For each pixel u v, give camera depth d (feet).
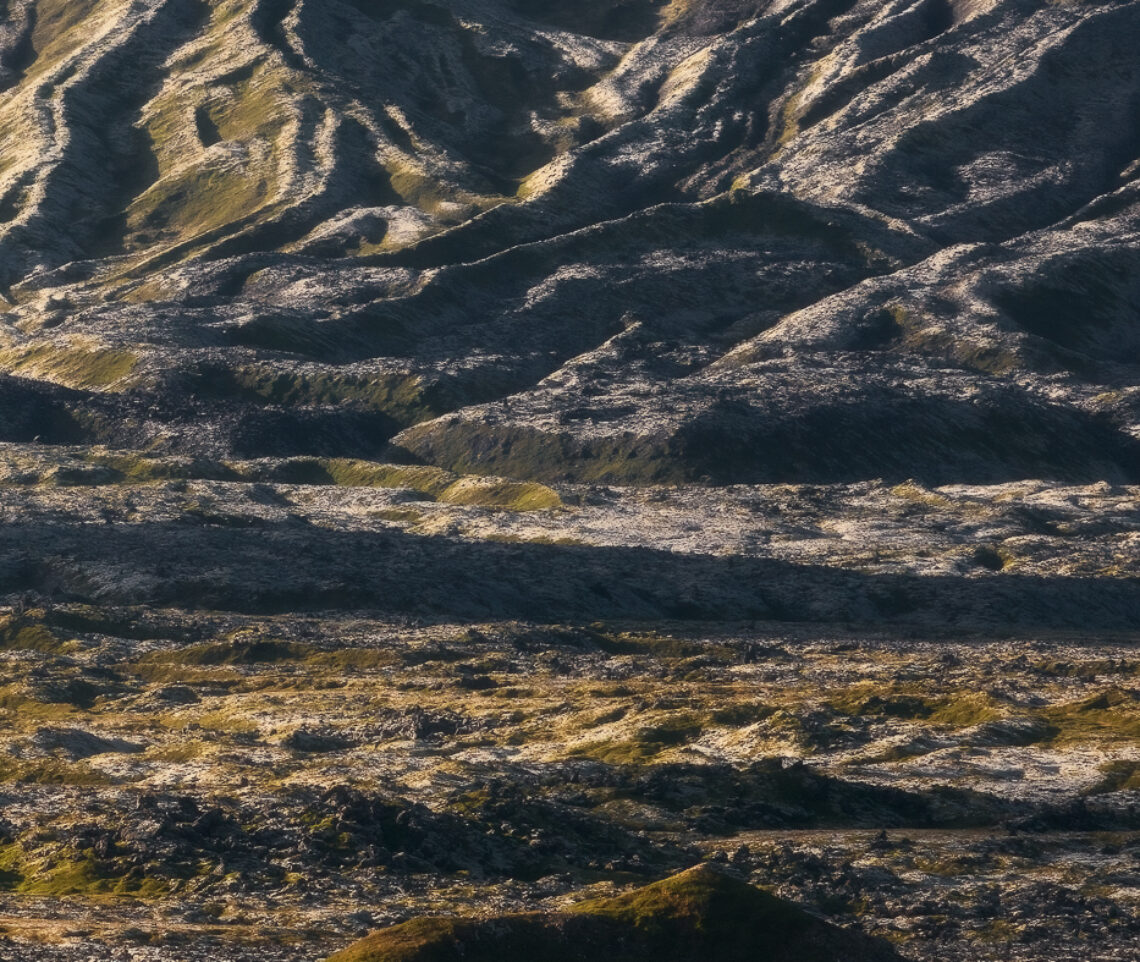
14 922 460.55
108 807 636.89
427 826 599.16
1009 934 502.38
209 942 447.42
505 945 381.40
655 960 386.73
